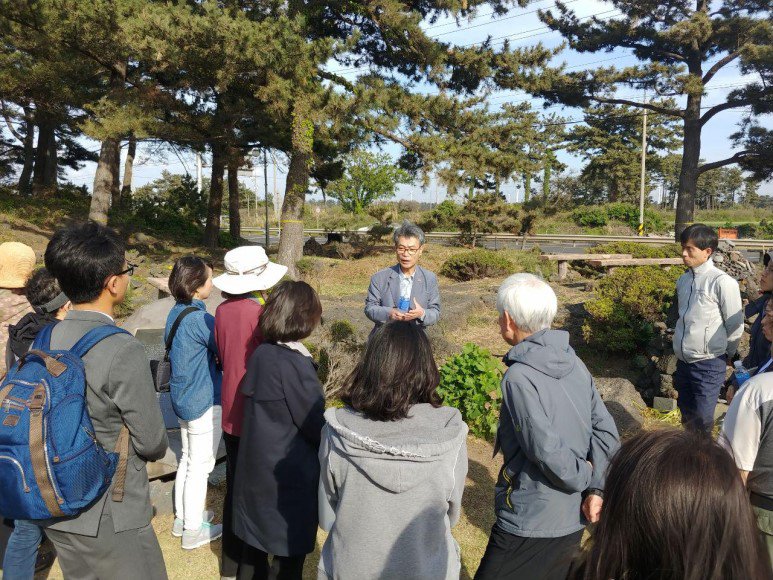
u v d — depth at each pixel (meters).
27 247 3.21
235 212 28.30
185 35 12.41
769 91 23.22
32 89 16.58
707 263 3.96
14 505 1.88
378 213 24.09
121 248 2.20
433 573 1.78
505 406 2.08
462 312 9.55
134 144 23.66
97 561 2.06
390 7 14.62
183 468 3.39
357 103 13.96
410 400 1.89
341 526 1.82
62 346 2.07
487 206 23.61
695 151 26.05
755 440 1.99
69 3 11.95
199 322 3.10
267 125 17.61
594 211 48.38
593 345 7.66
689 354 3.94
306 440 2.41
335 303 10.70
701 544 0.88
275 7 14.72
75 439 1.91
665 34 23.23
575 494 2.10
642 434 1.04
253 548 2.54
